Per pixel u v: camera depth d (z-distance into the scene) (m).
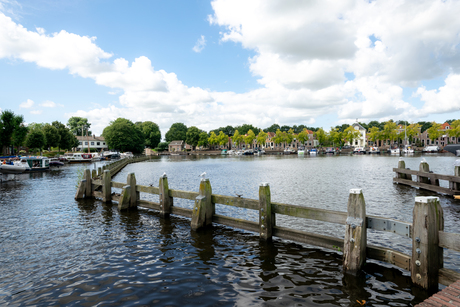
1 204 14.91
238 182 23.02
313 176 26.11
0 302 5.36
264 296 5.39
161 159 74.50
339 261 6.95
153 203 11.86
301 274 6.28
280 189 18.66
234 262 7.00
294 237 7.54
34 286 5.97
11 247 8.30
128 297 5.45
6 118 46.09
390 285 5.62
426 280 4.96
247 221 8.66
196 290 5.66
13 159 36.16
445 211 11.64
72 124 118.38
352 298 5.24
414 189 17.31
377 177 24.34
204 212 9.55
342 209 12.87
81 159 58.12
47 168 37.97
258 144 119.56
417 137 95.62
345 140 97.12
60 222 10.96
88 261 7.21
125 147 93.44
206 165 47.03
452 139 91.38
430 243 4.90
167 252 7.71
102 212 12.38
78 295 5.57
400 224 5.46
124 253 7.70
